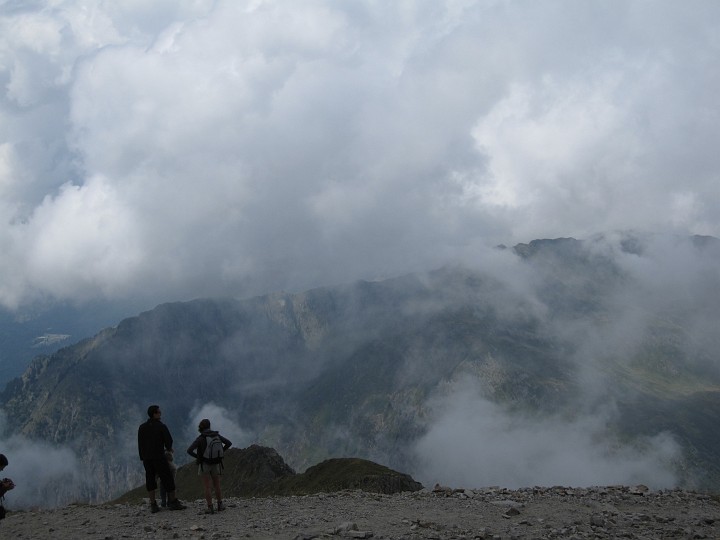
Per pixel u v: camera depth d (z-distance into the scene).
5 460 23.47
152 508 26.30
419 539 20.20
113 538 20.98
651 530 22.38
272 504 28.16
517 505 26.52
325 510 26.03
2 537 22.28
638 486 32.38
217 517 24.83
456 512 25.33
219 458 26.31
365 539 20.34
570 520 23.89
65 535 21.83
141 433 26.59
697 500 29.44
